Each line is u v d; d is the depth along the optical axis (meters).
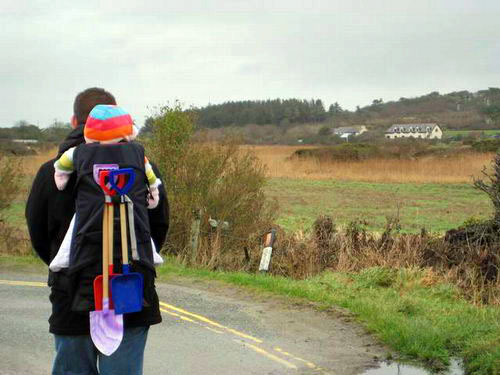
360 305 8.16
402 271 10.02
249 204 12.91
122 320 3.29
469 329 6.89
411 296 8.91
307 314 8.03
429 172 39.53
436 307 8.20
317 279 10.16
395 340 6.74
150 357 6.45
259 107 112.19
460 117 136.88
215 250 12.06
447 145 54.25
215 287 9.59
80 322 3.41
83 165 3.31
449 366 6.15
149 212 3.60
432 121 133.00
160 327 7.48
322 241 12.12
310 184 36.06
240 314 8.06
